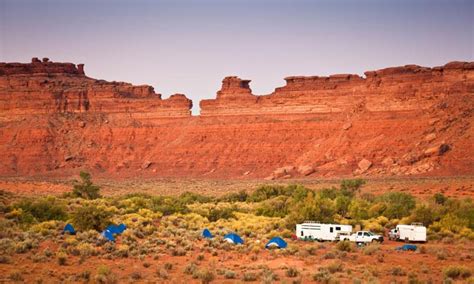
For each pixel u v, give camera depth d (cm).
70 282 4441
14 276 4559
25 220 7625
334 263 5112
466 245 6650
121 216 8319
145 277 4731
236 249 6050
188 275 4834
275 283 4531
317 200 8350
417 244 6750
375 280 4559
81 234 6469
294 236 7081
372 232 7250
